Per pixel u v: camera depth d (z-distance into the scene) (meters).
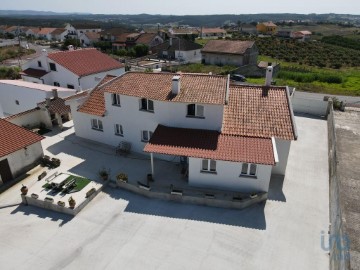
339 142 30.41
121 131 28.59
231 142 22.61
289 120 24.03
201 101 22.92
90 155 28.06
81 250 17.78
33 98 36.47
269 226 19.50
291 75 63.00
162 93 24.52
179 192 21.70
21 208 21.45
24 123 32.56
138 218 20.33
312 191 22.89
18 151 24.56
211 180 22.64
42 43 129.00
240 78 60.03
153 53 100.19
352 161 26.69
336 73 69.94
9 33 157.62
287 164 26.52
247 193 22.38
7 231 19.23
